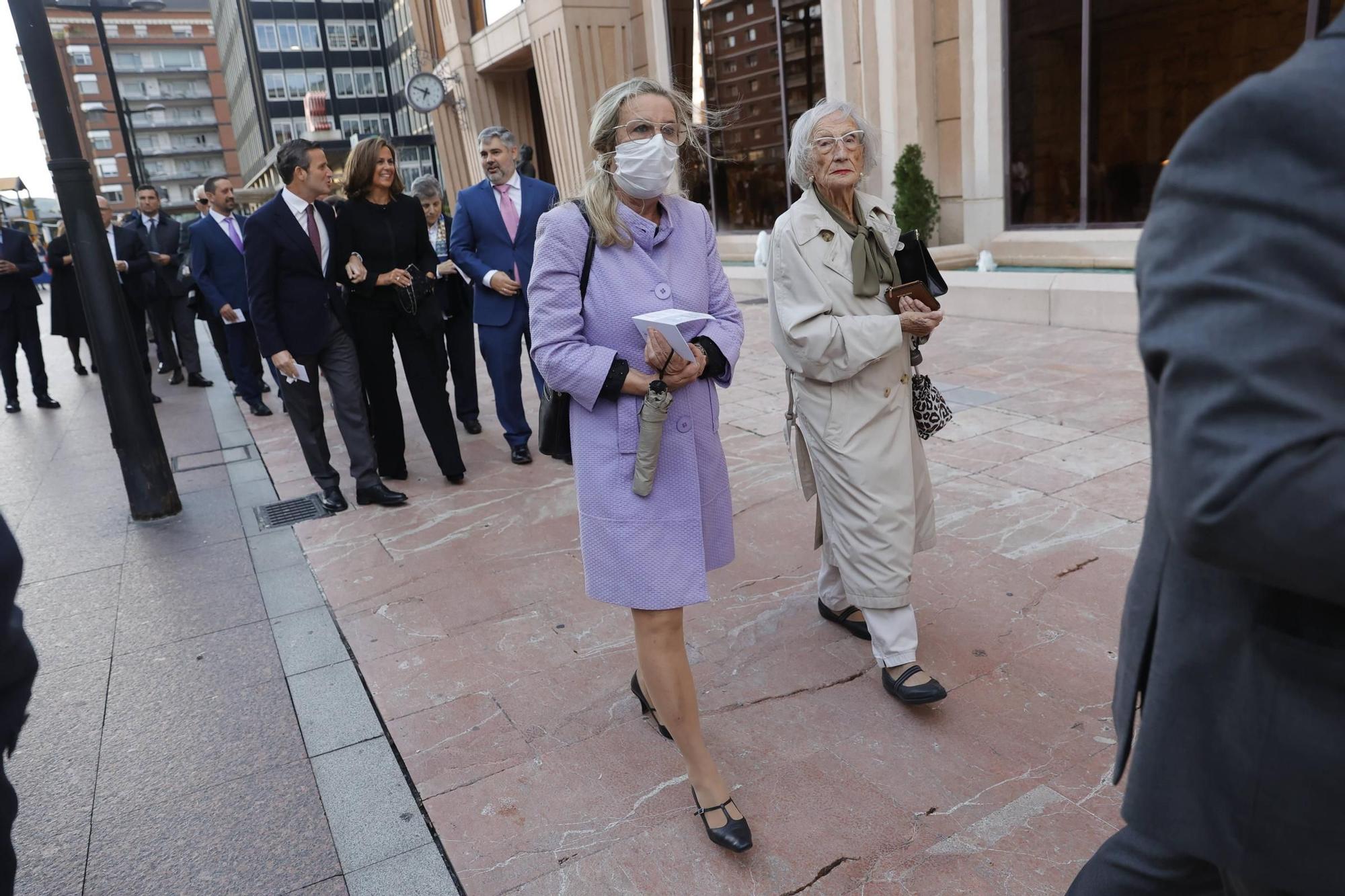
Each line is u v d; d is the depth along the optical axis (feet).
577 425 7.23
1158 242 2.70
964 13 31.96
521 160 23.50
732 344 7.34
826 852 6.93
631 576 6.97
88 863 7.43
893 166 34.60
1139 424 16.24
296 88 211.82
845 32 35.53
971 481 14.26
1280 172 2.38
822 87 39.11
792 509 14.07
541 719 9.03
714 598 11.34
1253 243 2.41
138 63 374.84
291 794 8.13
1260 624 2.79
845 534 8.39
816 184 8.41
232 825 7.78
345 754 8.68
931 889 6.50
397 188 15.93
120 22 368.07
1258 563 2.47
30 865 7.45
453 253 17.54
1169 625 3.13
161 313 30.81
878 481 8.19
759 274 37.60
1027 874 6.56
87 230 14.83
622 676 9.73
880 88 34.65
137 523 15.90
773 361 25.41
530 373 27.32
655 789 7.84
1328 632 2.65
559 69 48.67
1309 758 2.69
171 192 386.11
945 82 33.40
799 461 9.40
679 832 7.27
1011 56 31.22
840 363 7.88
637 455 6.86
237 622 11.75
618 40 48.42
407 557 13.52
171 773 8.59
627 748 8.45
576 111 48.03
